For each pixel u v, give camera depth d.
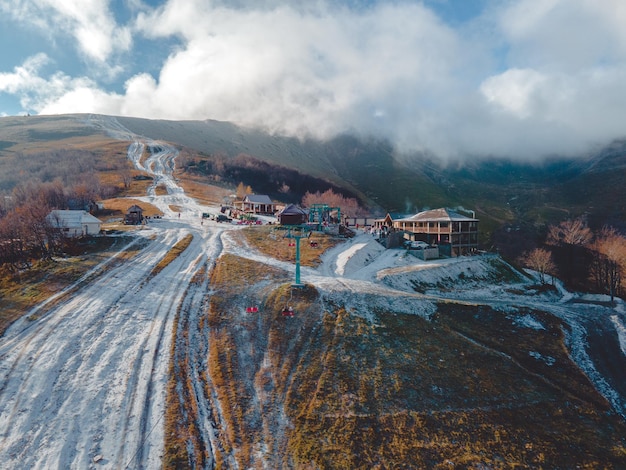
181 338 39.41
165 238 78.88
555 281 89.44
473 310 52.84
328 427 29.67
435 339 44.06
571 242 122.94
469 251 94.25
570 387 39.38
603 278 90.56
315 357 38.12
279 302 48.12
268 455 26.70
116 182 170.12
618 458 30.56
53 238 67.75
